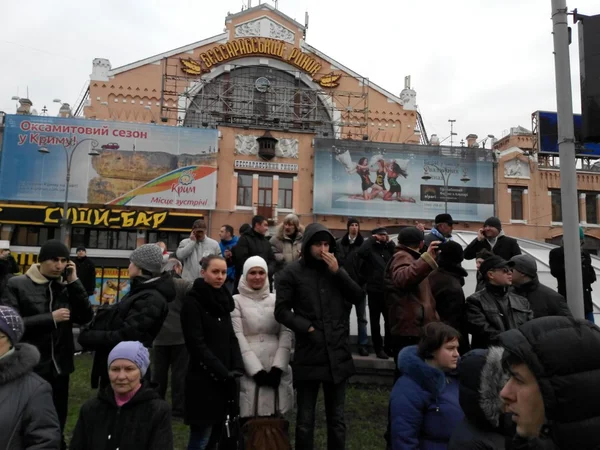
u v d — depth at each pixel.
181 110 29.80
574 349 1.41
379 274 7.48
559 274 6.99
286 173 28.75
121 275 26.50
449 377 3.36
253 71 32.19
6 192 25.67
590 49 4.16
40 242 26.27
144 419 3.04
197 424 4.27
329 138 29.20
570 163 4.28
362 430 5.54
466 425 2.54
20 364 2.86
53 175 26.14
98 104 29.69
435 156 29.59
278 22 32.41
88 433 3.06
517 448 1.64
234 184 28.11
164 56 30.72
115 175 26.69
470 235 13.16
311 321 4.43
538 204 30.31
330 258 4.52
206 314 4.42
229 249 8.04
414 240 4.80
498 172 30.11
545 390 1.40
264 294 4.97
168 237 27.33
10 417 2.75
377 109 32.78
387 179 29.02
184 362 6.14
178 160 27.33
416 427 3.19
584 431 1.36
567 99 4.36
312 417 4.37
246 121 30.89
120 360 3.09
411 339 4.48
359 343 8.07
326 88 32.59
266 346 4.72
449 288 4.84
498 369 2.25
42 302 4.29
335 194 28.55
